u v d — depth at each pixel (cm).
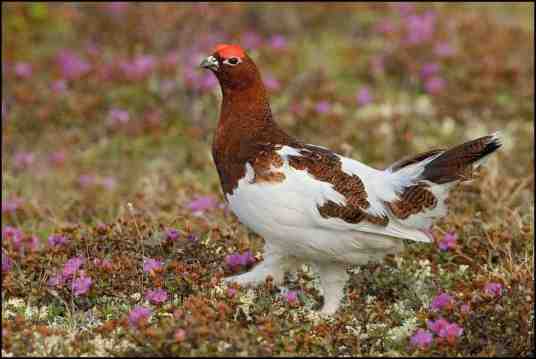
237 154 877
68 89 1861
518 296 818
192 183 1466
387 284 975
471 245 1075
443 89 1836
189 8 2016
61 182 1534
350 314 846
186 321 745
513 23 2194
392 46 2002
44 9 2081
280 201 833
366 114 1761
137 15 2041
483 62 1911
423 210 859
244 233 1156
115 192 1482
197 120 1769
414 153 1600
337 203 830
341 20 2219
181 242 1017
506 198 1298
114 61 1944
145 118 1755
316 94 1808
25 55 1961
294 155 845
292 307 831
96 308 891
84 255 1011
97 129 1736
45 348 750
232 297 812
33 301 931
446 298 838
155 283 891
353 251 863
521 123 1716
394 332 822
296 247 869
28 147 1673
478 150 850
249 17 2173
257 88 894
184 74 1831
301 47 2091
